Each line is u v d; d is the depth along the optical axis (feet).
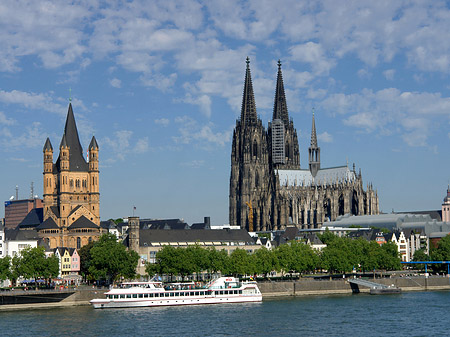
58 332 628.69
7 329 644.27
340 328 640.58
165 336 607.37
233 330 633.61
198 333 619.67
